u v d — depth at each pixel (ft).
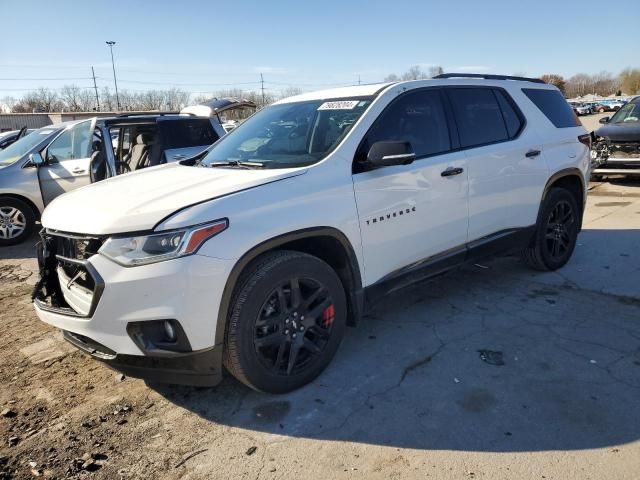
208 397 10.59
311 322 10.56
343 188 10.89
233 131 14.84
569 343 12.10
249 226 9.42
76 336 10.14
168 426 9.68
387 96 12.40
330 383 10.85
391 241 11.88
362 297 11.53
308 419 9.66
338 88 13.97
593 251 19.43
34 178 25.39
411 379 10.85
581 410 9.50
